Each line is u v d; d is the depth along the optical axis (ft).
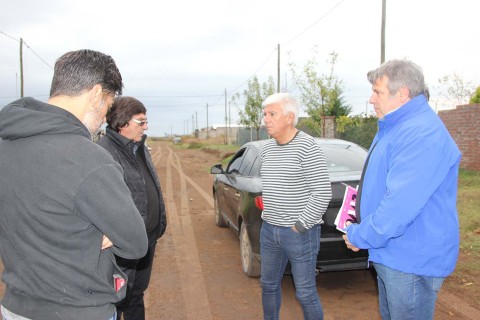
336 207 12.11
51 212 4.69
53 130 4.83
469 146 34.73
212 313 12.35
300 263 9.35
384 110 7.07
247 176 15.99
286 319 11.89
